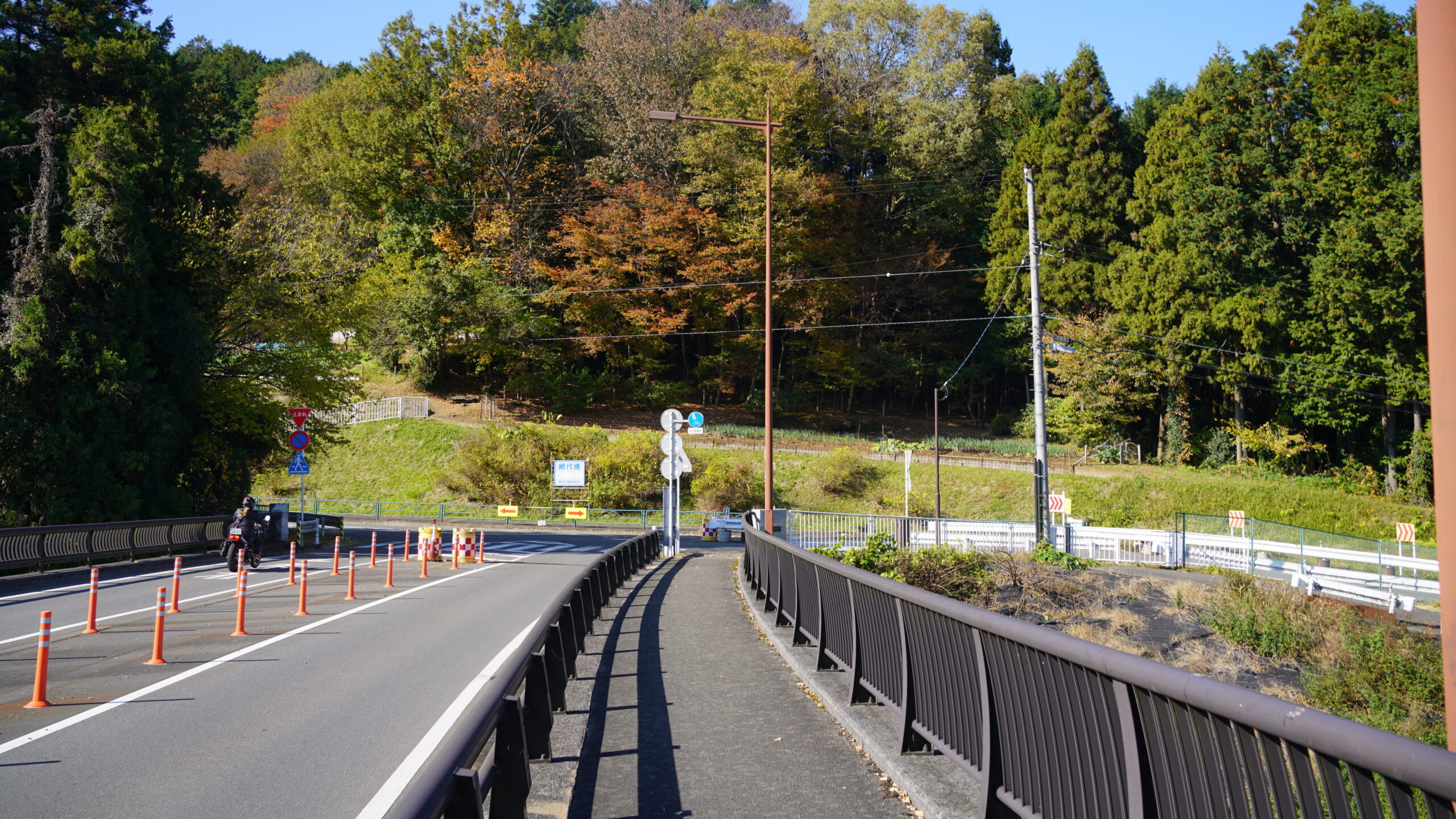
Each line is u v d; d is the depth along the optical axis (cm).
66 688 862
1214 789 313
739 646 1141
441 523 4366
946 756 593
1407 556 3284
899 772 580
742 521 3512
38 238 2216
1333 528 4262
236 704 798
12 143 2339
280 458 3697
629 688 884
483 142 6134
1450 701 304
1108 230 5625
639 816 527
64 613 1378
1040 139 6012
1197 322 5050
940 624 582
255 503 2152
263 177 6919
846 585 852
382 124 6197
